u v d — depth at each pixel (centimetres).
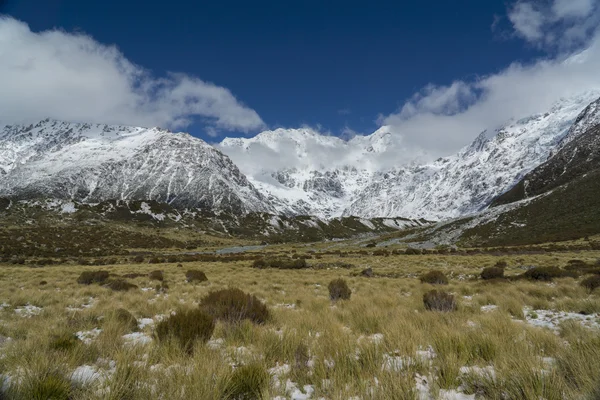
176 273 3325
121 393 404
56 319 983
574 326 769
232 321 862
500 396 410
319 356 546
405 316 949
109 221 15425
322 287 2156
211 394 404
